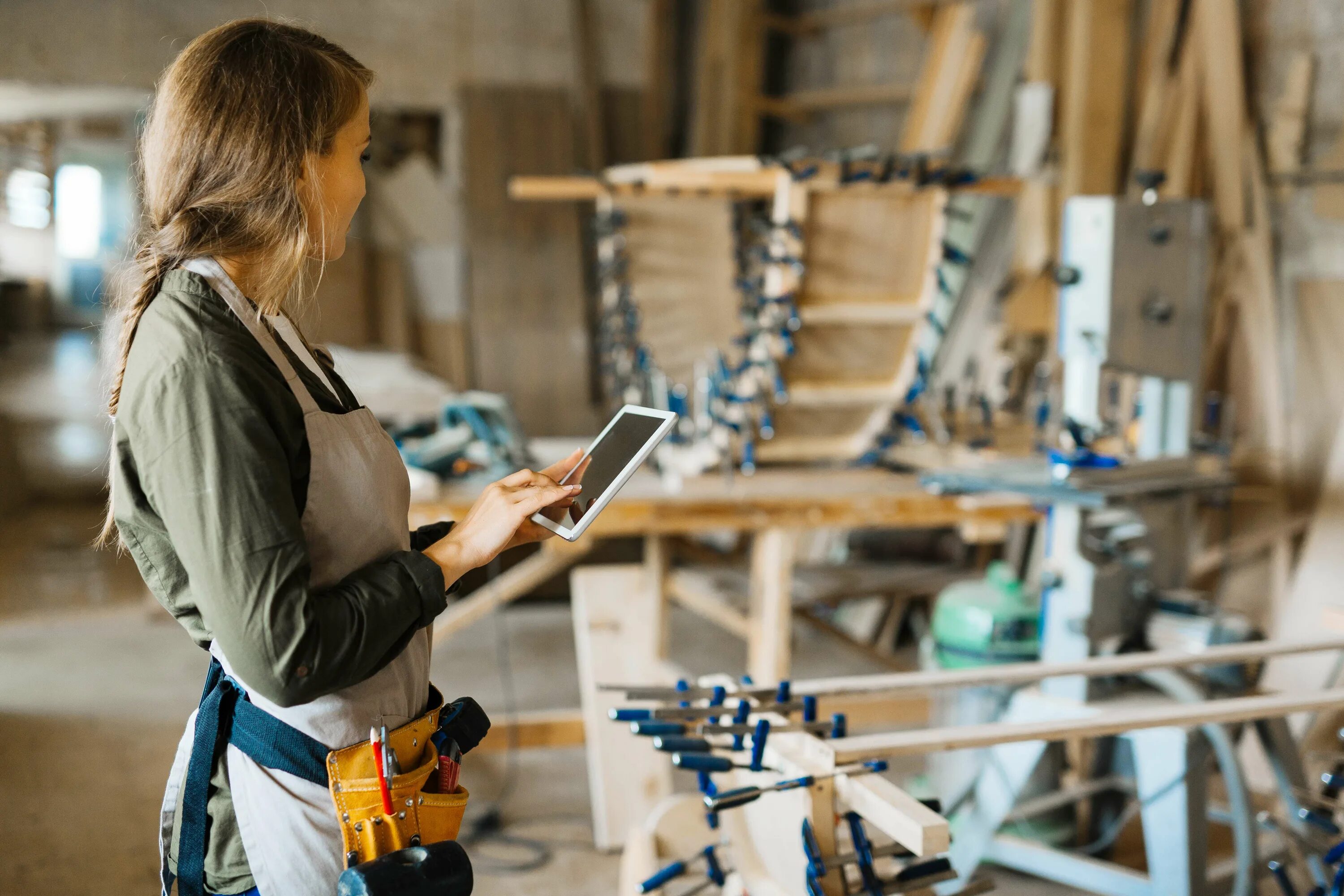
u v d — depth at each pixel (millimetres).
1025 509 3172
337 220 1231
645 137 7332
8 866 2721
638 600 3336
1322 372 3387
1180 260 2578
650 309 3588
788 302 3139
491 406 3176
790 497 3084
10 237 13555
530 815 3062
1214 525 3641
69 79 6430
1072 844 2781
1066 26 4129
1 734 3553
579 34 7078
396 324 8391
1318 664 3078
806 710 1655
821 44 6445
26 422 8641
